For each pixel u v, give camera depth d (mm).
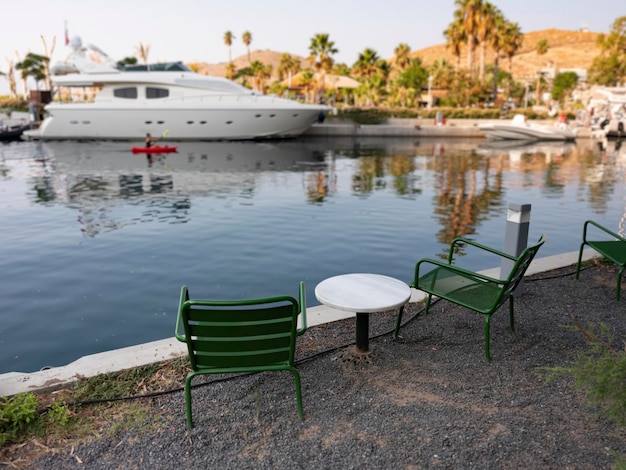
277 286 7238
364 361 3832
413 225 11109
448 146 34406
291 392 3449
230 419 3143
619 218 12102
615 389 2559
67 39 35375
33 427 3100
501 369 3719
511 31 62500
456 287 4242
